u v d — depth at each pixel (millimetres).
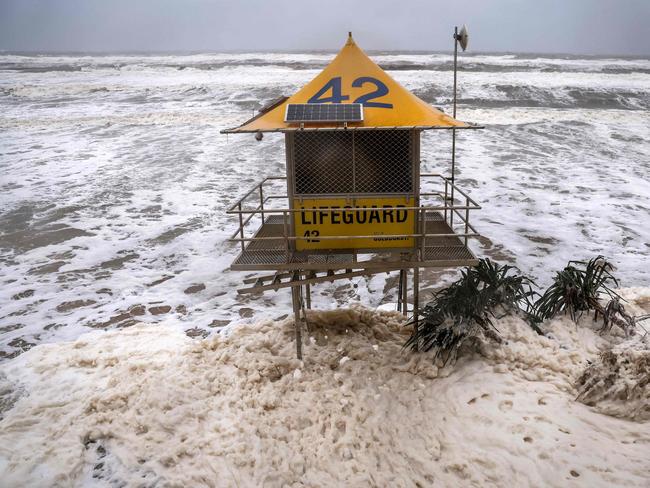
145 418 4285
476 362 4766
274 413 4379
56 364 5426
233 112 24375
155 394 4512
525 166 15055
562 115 22719
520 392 4312
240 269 4590
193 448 3984
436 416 4211
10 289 7945
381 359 5145
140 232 10375
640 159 15711
